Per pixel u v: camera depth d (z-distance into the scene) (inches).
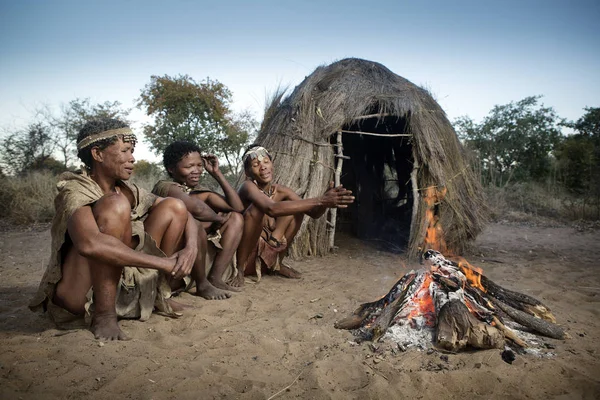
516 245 279.7
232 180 419.2
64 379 82.6
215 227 157.2
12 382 80.7
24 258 220.1
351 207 333.7
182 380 83.7
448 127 251.4
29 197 362.3
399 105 237.6
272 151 245.6
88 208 99.4
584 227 357.7
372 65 266.7
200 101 522.0
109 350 95.3
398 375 86.6
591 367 92.6
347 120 240.5
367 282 177.3
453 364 92.2
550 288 164.7
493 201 440.1
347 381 86.8
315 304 143.0
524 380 84.7
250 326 118.3
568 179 555.8
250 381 85.3
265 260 175.0
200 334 111.4
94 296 104.5
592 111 599.8
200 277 144.6
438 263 115.3
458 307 100.0
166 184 154.5
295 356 100.0
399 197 329.1
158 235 120.4
